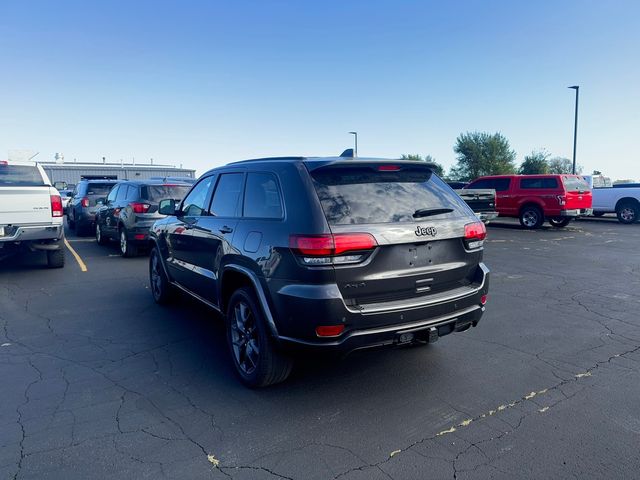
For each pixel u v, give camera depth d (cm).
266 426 333
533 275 861
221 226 442
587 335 521
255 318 378
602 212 2078
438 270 369
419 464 288
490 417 343
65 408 358
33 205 807
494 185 1830
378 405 362
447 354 464
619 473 278
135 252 1047
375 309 337
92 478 275
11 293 724
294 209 348
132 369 433
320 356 343
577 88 2528
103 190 1529
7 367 436
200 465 288
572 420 338
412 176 400
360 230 333
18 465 287
